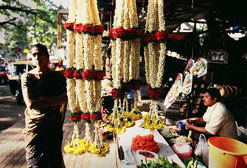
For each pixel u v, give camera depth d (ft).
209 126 8.79
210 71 16.31
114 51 4.57
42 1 40.63
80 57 4.46
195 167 5.32
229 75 16.51
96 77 4.33
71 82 4.71
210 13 13.66
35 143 6.48
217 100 9.05
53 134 6.72
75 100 4.84
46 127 6.52
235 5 10.97
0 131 16.28
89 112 4.61
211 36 15.24
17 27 39.47
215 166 4.98
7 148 12.88
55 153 6.82
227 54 14.29
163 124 4.61
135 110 4.75
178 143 7.45
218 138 5.74
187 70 13.76
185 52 20.51
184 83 10.93
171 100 11.30
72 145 4.84
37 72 6.58
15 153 12.21
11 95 33.96
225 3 10.85
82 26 4.10
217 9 11.31
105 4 8.64
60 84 6.84
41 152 6.55
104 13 10.44
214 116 8.71
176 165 5.40
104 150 4.67
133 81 4.51
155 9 4.26
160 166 5.33
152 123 4.58
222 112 8.58
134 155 6.35
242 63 16.30
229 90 15.06
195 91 15.90
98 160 10.58
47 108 6.51
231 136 8.60
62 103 6.61
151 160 5.75
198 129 9.19
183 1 10.29
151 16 4.27
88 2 4.13
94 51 4.36
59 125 6.95
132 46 4.46
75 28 4.29
